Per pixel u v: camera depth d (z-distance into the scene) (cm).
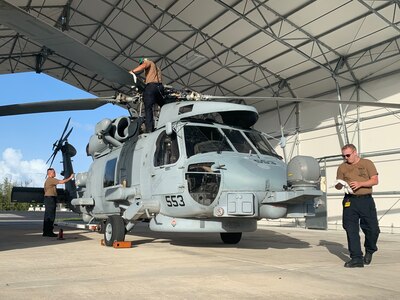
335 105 1864
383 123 1644
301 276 492
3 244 867
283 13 1486
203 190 705
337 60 1694
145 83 848
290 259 643
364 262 598
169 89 877
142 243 891
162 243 893
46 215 1082
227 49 1812
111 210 980
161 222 784
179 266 562
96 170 1081
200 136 765
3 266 557
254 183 705
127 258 641
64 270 525
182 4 1576
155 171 792
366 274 513
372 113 1689
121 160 945
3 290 406
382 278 488
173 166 750
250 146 784
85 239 1003
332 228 1780
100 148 1066
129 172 893
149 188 810
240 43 1747
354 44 1583
